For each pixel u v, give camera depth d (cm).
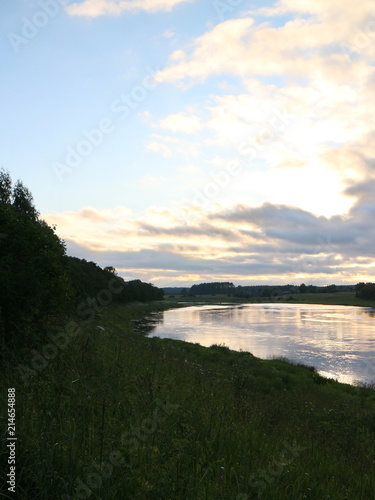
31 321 940
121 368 812
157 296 16312
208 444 528
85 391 624
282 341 4494
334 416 1227
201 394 835
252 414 862
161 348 1844
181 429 537
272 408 1088
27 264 942
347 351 3806
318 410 1400
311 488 496
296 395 1714
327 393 1930
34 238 1003
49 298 1047
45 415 484
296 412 1255
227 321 7450
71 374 706
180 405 647
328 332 5462
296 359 3375
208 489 404
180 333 5222
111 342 1298
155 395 672
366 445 970
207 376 1326
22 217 1036
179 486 396
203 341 4403
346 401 1705
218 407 756
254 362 2570
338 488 535
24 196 2552
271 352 3716
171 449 467
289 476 510
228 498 407
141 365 992
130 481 389
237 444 575
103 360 900
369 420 1242
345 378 2678
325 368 3011
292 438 764
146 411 595
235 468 489
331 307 13762
